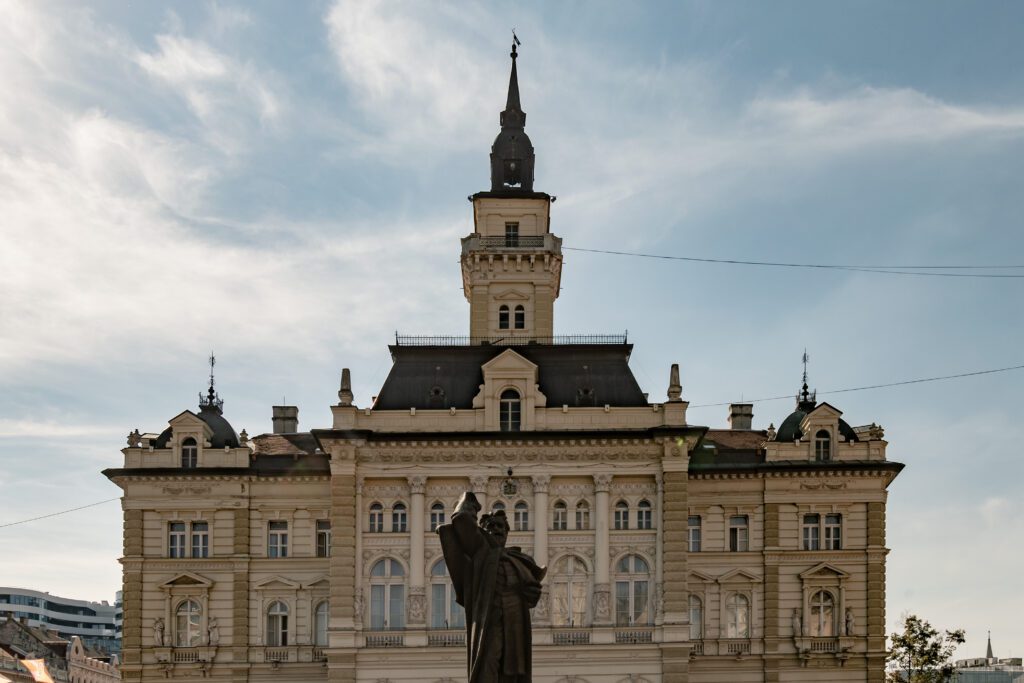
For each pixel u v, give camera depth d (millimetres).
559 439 80375
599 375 83438
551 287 93125
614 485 80875
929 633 93750
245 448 87812
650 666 77625
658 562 79250
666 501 79625
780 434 90312
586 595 79562
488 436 80438
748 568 86812
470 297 94750
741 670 85375
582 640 77812
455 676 77688
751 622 86000
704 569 87125
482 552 26453
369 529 80562
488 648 25750
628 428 80688
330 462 80500
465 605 26516
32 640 157625
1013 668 190625
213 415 90562
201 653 84375
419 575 79062
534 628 78125
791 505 87375
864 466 86938
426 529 80062
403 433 80312
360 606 78812
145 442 90500
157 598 85625
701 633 86312
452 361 84312
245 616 85500
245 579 85875
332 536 79562
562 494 80938
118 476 86562
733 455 89000
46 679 135000
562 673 77500
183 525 86875
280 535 87375
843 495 87125
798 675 85000
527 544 80125
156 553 86062
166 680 84375
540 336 91875
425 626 78438
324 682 84562
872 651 84812
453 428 81125
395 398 82562
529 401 81250
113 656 193500
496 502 80688
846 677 85000
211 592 85875
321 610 86375
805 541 87188
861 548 86375
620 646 77438
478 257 92500
